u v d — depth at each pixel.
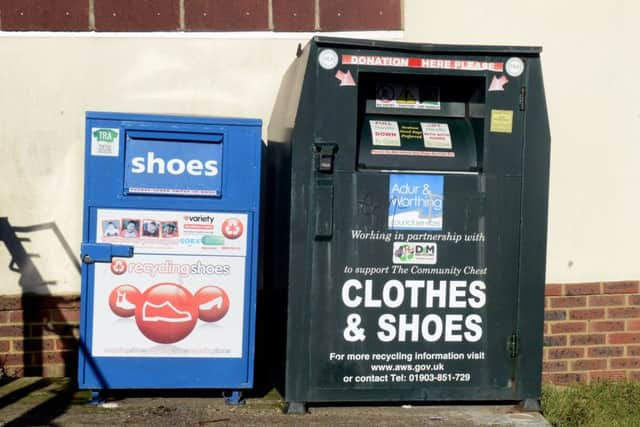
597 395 6.00
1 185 5.95
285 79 5.89
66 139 6.00
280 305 5.31
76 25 6.00
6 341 5.95
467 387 5.16
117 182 4.99
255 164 5.08
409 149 5.13
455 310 5.12
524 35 6.25
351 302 5.04
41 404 5.21
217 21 6.12
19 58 5.95
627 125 6.29
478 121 5.17
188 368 5.11
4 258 5.96
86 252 4.98
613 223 6.28
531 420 5.06
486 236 5.12
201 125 5.02
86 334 5.03
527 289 5.16
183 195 5.04
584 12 6.25
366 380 5.08
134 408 5.14
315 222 4.98
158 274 5.05
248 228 5.10
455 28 6.24
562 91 6.25
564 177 6.27
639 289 6.28
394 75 5.09
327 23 6.18
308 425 4.89
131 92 6.06
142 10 6.05
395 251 5.06
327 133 4.97
